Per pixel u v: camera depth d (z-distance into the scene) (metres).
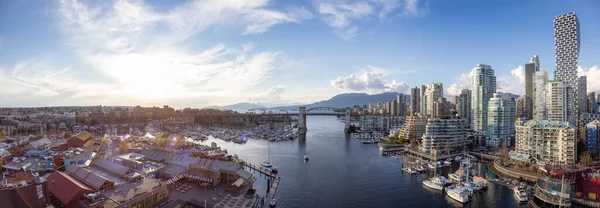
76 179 103.62
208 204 101.50
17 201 76.62
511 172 154.62
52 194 93.31
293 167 177.12
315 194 127.56
